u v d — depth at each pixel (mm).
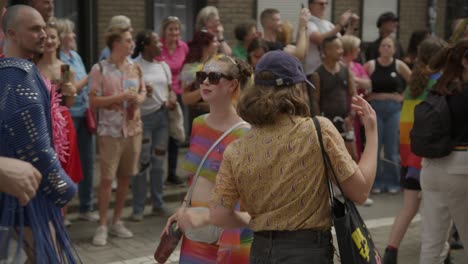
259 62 2594
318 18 7691
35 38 3031
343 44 7113
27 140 2555
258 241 2592
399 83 7289
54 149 2838
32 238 2576
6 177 2039
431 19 10516
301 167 2482
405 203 4742
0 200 2508
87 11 7957
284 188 2496
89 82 5480
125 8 8227
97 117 5453
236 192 2619
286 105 2520
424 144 3861
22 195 2080
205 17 6902
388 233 5898
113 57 5434
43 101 2693
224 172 2631
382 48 7219
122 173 5578
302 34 6957
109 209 6480
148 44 6039
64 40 5801
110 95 5359
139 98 5504
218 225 2662
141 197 6070
